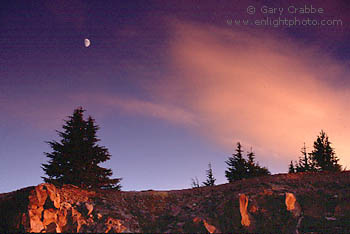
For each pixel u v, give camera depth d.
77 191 25.77
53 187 22.44
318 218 22.06
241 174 46.88
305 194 23.66
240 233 21.16
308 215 22.33
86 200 24.02
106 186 34.69
